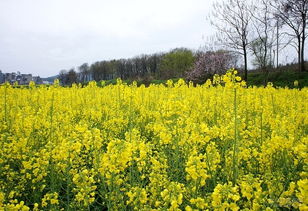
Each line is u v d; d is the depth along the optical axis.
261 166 4.77
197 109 8.91
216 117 8.56
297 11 29.92
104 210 4.66
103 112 9.40
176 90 10.32
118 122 7.64
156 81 40.62
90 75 95.88
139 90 11.61
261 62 29.39
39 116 7.07
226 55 37.84
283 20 29.30
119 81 10.69
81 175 3.70
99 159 4.27
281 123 5.42
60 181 4.61
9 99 8.64
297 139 5.41
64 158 4.11
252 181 3.18
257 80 31.78
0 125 6.93
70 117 8.34
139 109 9.84
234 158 4.46
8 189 4.57
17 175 4.93
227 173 4.53
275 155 4.63
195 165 3.37
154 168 4.19
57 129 6.62
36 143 6.09
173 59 63.03
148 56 91.12
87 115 8.87
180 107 4.95
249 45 30.50
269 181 3.80
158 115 6.71
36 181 4.66
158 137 6.41
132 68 92.44
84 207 4.06
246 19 29.38
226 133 5.07
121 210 3.78
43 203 3.87
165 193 3.23
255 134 5.53
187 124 5.03
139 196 3.60
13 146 5.12
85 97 11.96
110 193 3.73
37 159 4.48
